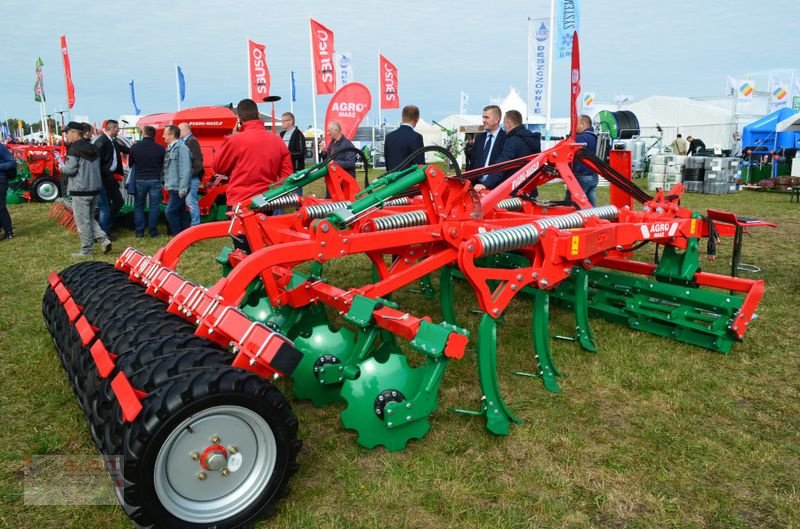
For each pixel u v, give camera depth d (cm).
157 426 227
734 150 2248
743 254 839
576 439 338
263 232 452
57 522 268
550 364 414
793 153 1961
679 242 490
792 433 347
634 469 310
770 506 281
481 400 356
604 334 508
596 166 520
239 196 559
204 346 283
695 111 2553
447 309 495
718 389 405
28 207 1356
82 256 825
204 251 869
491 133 701
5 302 600
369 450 325
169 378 245
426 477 301
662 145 2462
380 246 371
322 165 463
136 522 235
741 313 449
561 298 563
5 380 414
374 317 343
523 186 555
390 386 326
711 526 267
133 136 2273
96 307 357
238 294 313
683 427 353
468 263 337
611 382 413
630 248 511
